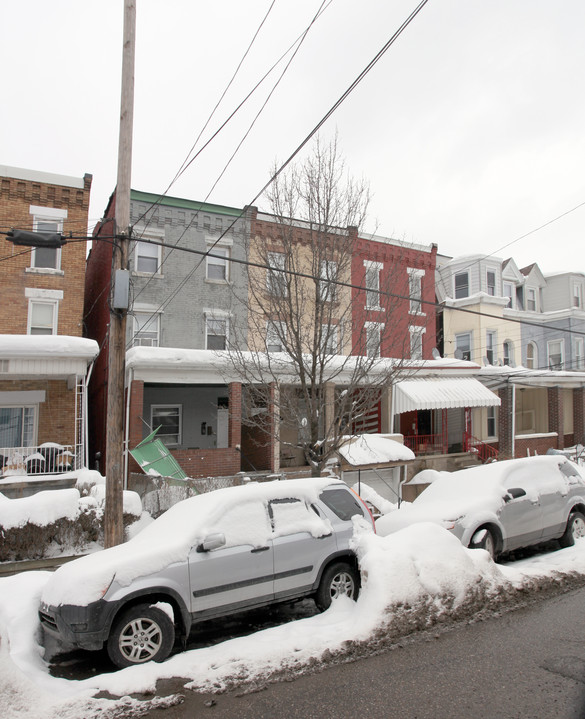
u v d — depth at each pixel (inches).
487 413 959.0
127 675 186.7
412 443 872.3
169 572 214.1
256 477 537.0
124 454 582.9
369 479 660.1
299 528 251.6
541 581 265.0
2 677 168.1
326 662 193.0
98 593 201.0
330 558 255.4
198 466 589.6
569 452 911.7
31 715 160.6
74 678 200.7
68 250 708.0
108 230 807.1
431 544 250.1
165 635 208.5
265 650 201.6
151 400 756.0
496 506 323.0
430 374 767.1
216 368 567.5
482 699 163.0
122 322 317.4
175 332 744.3
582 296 1155.9
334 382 631.2
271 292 415.5
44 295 687.7
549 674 176.9
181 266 758.5
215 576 223.5
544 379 911.7
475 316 987.3
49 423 651.5
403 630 213.3
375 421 780.6
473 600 235.9
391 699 165.9
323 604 250.2
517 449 887.1
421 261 896.3
